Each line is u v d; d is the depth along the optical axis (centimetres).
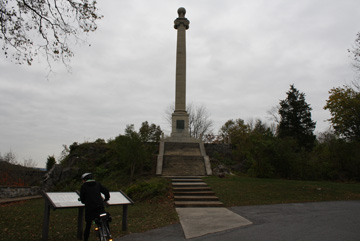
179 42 3681
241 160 3066
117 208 1352
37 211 1334
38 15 1092
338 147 2628
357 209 1224
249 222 962
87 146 2853
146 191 1616
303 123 4719
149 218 1095
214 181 1914
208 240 742
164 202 1469
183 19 3775
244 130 5059
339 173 2608
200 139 3247
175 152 2886
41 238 793
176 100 3509
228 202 1440
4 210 1333
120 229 902
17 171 3331
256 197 1542
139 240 763
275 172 2402
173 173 2328
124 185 2086
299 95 4900
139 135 2270
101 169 2434
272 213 1142
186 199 1480
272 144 2362
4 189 1962
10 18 1062
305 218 1016
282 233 792
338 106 3384
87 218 650
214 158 2916
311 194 1647
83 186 679
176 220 1030
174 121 3412
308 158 2608
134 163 2208
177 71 3594
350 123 3325
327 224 905
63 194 814
